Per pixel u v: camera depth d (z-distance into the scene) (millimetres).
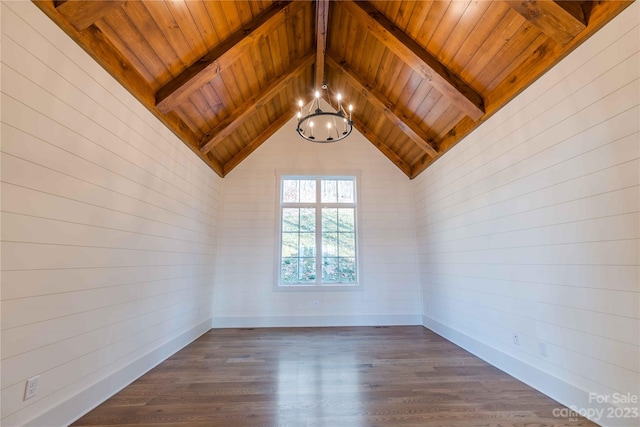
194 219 4152
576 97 2188
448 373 2928
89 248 2199
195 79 3115
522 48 2656
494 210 3145
